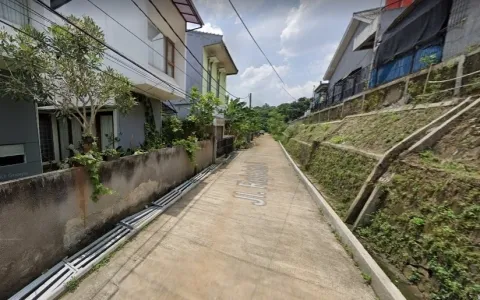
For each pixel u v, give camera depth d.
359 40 11.11
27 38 3.33
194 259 2.99
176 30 6.91
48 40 3.39
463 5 5.12
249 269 2.84
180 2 6.21
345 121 8.62
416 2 6.69
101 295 2.28
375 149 4.77
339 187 5.38
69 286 2.32
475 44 4.56
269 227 4.11
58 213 2.58
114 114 6.34
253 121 22.19
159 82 6.04
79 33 3.60
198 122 8.82
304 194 6.23
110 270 2.66
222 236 3.69
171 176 5.82
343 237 3.65
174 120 8.30
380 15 9.30
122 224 3.68
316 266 2.97
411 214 2.91
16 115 4.20
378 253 3.13
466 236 2.21
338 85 14.80
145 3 5.29
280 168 10.08
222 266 2.87
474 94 3.93
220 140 12.28
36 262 2.33
